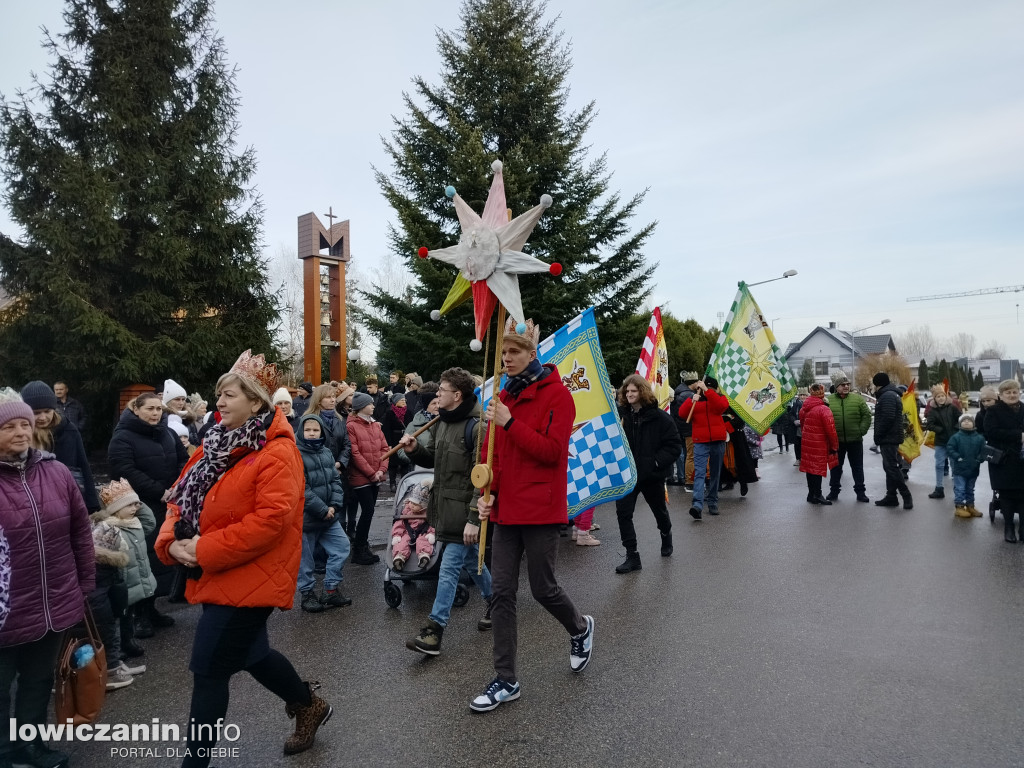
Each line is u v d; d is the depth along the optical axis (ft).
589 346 20.76
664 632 15.34
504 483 12.00
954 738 10.42
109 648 13.30
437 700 12.17
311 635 15.81
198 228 53.06
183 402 23.04
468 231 12.72
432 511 15.28
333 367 50.57
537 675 13.15
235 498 9.01
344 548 18.30
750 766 9.71
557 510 11.88
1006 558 21.63
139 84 52.60
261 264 56.75
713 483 31.04
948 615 16.15
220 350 52.16
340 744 10.63
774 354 35.96
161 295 50.42
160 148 52.85
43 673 10.00
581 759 10.00
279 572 9.20
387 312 53.83
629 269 55.21
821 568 20.59
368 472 22.33
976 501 34.01
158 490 17.01
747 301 36.04
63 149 49.75
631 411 22.91
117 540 13.76
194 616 17.87
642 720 11.18
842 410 33.78
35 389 13.58
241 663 9.25
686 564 21.52
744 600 17.54
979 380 288.71
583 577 20.29
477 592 19.43
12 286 48.65
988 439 24.21
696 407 29.60
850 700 11.76
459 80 54.44
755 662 13.51
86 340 46.65
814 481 33.35
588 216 53.93
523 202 49.55
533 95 53.93
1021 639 14.56
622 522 20.83
